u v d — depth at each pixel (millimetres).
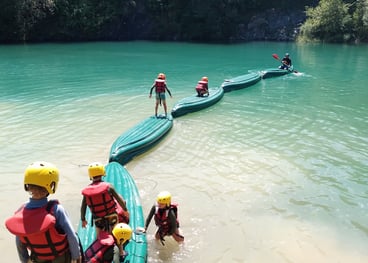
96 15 45250
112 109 13195
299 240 5844
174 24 47344
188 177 7910
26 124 11320
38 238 3033
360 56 31766
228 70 23203
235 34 49219
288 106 14219
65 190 7219
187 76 20688
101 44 40031
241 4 49625
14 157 8789
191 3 47250
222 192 7285
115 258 4215
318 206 6844
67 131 10688
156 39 48062
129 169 8289
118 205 5207
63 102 14180
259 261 5340
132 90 16500
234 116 12695
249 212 6605
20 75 20125
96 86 17344
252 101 15062
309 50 36844
